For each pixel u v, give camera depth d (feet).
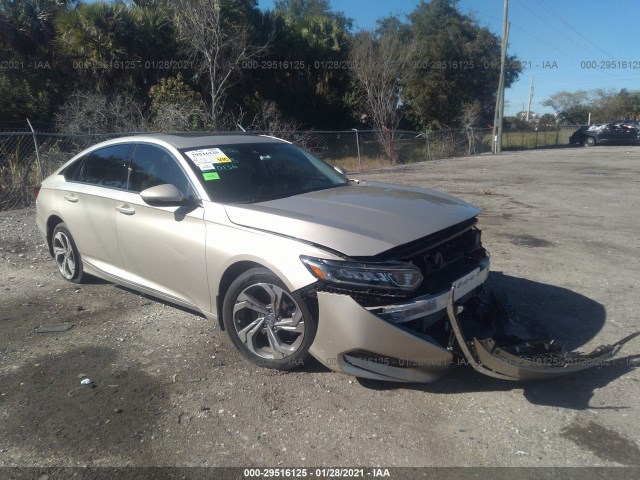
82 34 59.47
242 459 10.07
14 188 35.22
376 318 11.02
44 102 62.03
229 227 13.12
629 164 63.52
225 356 13.83
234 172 15.03
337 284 11.20
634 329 15.03
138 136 16.92
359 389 12.19
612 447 10.18
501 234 26.58
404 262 11.40
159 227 14.76
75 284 19.54
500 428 10.79
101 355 14.10
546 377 11.29
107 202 16.53
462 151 90.79
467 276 12.78
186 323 15.87
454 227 12.94
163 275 15.01
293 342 12.58
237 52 65.98
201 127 57.52
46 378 13.01
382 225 12.13
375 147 72.28
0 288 19.39
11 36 60.34
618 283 18.86
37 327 15.92
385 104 86.22
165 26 65.51
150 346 14.52
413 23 105.70
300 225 12.12
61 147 41.11
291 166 16.39
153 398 12.07
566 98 201.57
